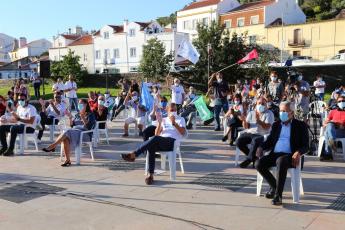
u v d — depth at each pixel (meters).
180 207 5.99
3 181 7.51
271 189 6.36
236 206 6.02
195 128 15.15
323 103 12.17
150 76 41.84
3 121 10.14
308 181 7.39
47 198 6.47
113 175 7.92
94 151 10.54
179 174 7.97
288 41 50.59
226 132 11.90
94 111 11.36
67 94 18.83
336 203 6.14
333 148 9.05
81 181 7.48
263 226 5.23
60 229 5.20
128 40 59.81
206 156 9.77
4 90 42.09
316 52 48.59
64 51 68.56
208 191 6.80
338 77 32.34
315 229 5.12
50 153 10.30
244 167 8.53
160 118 8.23
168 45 54.84
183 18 61.91
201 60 31.61
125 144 11.62
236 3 59.75
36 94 26.55
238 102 11.48
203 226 5.24
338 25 46.78
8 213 5.79
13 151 10.08
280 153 6.31
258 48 33.31
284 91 14.25
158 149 7.41
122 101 18.14
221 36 32.38
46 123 12.31
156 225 5.30
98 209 5.93
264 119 8.62
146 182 7.25
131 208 5.96
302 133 6.30
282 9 53.91
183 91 15.87
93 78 46.59
